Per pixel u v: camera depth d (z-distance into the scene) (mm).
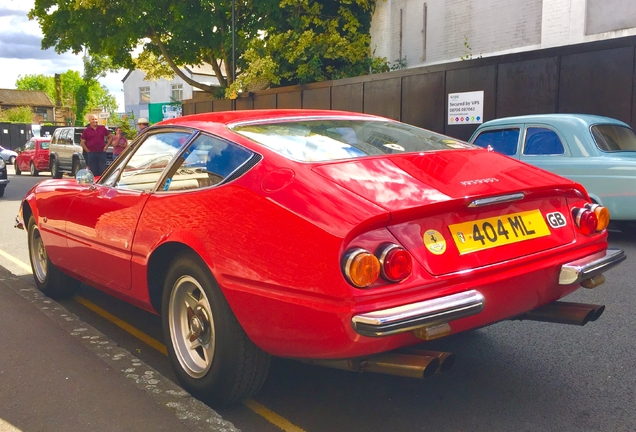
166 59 22766
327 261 2477
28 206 5461
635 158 7242
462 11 15000
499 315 2881
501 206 2932
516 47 13797
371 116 4078
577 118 7699
